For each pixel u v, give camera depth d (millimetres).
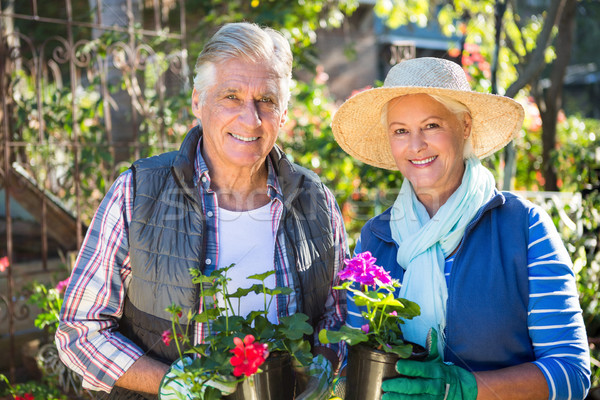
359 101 1521
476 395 1168
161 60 3973
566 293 1277
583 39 10234
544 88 5227
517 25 4484
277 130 1423
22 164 3703
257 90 1356
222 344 1151
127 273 1392
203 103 1397
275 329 1196
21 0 5082
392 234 1482
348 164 4043
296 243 1458
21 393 2672
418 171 1405
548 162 4324
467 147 1479
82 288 1354
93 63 3777
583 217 3033
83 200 3955
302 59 5082
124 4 4344
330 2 5664
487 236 1367
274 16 4699
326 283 1522
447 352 1307
